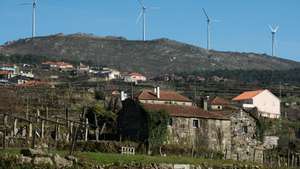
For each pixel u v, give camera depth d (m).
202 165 140.88
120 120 171.75
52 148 135.12
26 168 108.75
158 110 162.62
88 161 120.94
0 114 166.12
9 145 129.75
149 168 129.38
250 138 178.62
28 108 188.75
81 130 166.38
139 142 160.25
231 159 166.12
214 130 170.88
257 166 154.12
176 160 140.62
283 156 186.75
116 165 124.12
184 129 166.38
